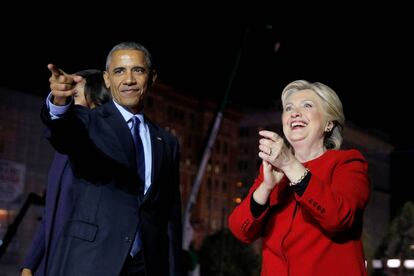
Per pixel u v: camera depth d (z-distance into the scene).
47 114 3.94
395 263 13.31
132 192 4.29
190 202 19.00
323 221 3.40
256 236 3.85
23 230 31.84
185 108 105.19
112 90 4.52
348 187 3.55
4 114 38.53
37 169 38.31
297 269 3.57
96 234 4.13
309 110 3.86
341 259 3.54
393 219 13.85
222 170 104.12
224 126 101.81
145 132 4.56
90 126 4.29
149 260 4.26
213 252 24.05
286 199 3.76
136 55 4.48
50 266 4.38
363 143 54.19
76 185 4.29
